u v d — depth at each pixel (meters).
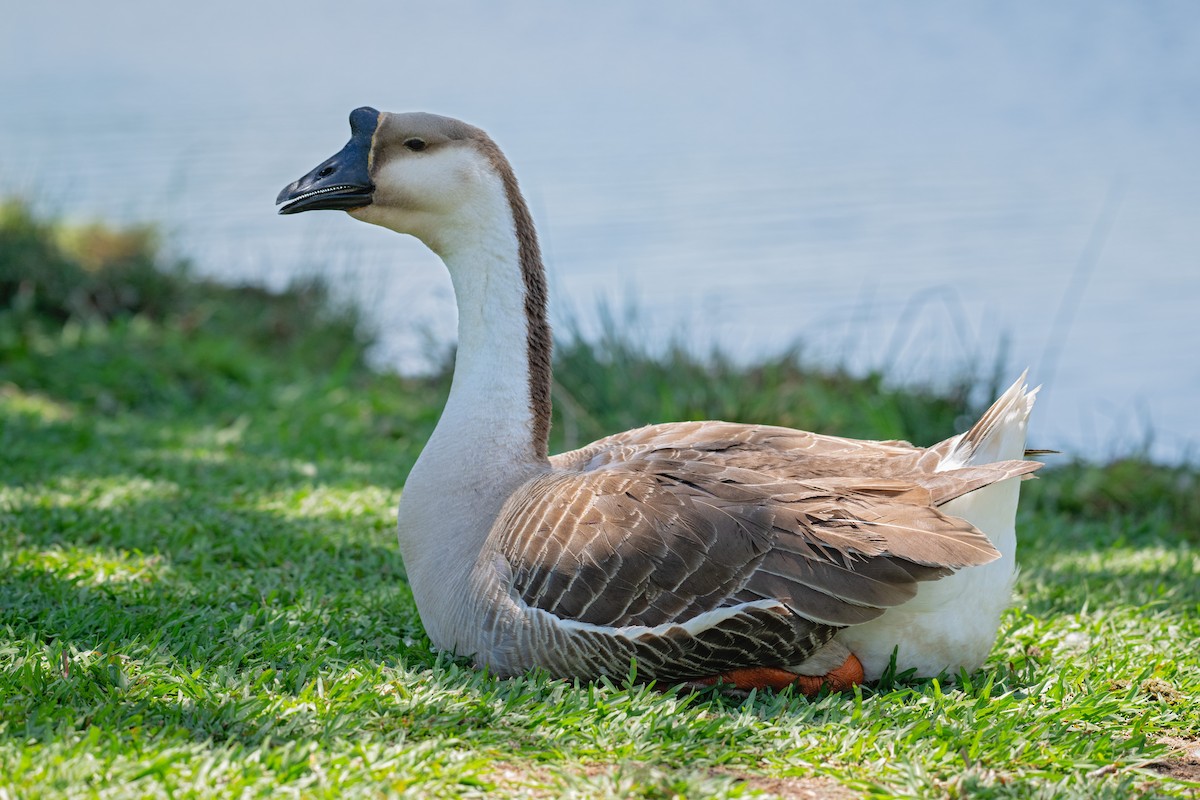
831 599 5.92
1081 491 12.45
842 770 5.47
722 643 6.05
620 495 6.31
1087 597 8.46
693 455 6.83
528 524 6.38
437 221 7.23
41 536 8.96
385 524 9.83
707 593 6.00
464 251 7.24
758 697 6.36
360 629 7.27
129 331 16.78
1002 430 6.48
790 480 6.46
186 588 7.83
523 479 6.92
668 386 14.91
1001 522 6.46
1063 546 10.38
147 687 5.97
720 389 14.62
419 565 6.95
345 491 10.84
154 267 18.77
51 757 5.09
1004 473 5.98
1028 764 5.64
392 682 6.25
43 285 17.53
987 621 6.46
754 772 5.46
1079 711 6.23
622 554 6.09
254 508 10.09
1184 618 7.98
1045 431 15.09
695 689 6.39
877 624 6.29
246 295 19.33
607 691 6.15
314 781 5.07
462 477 6.91
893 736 5.78
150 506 9.88
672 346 15.70
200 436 13.09
